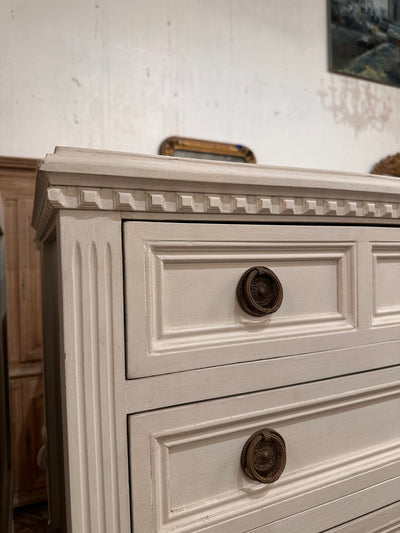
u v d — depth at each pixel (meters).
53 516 0.85
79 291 0.47
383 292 0.70
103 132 1.44
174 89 1.54
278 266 0.60
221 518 0.54
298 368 0.60
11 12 1.31
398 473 0.70
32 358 1.41
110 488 0.48
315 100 1.81
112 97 1.45
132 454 0.49
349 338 0.65
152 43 1.50
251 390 0.57
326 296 0.64
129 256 0.49
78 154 0.46
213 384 0.54
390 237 0.69
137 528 0.50
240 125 1.66
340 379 0.64
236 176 0.53
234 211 0.54
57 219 0.48
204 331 0.54
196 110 1.58
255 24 1.67
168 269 0.52
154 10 1.50
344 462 0.65
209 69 1.60
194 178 0.50
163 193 0.50
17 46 1.32
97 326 0.48
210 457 0.54
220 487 0.55
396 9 1.99
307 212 0.59
